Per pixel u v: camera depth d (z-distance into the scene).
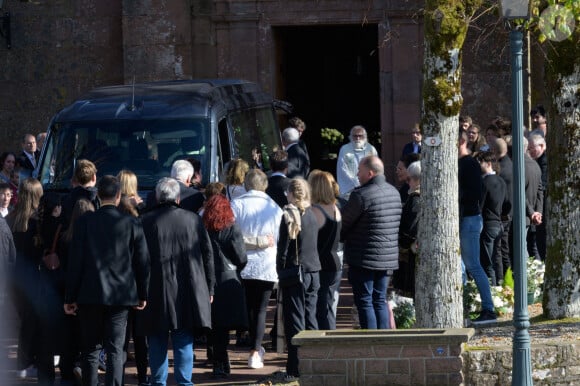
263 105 21.72
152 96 18.83
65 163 18.09
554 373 12.53
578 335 13.54
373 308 13.84
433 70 12.82
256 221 14.40
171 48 25.86
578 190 14.66
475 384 12.36
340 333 11.44
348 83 33.56
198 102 18.45
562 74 14.50
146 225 12.53
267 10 25.61
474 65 24.83
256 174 14.70
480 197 15.56
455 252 13.07
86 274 12.16
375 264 13.62
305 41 32.28
